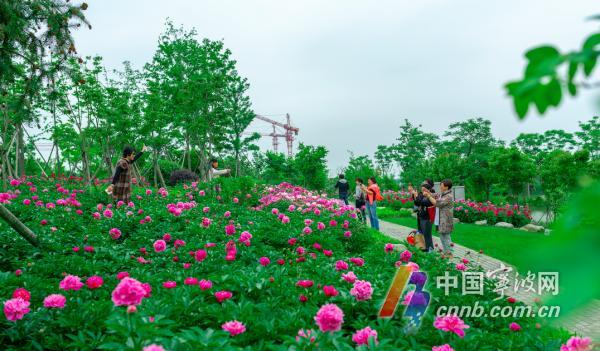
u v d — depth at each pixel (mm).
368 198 13891
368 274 5023
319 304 4070
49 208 8984
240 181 13688
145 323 2676
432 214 9852
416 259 5918
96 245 6410
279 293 4242
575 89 815
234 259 5508
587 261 648
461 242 12219
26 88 7586
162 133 23609
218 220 8711
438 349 3025
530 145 67438
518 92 784
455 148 58000
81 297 4039
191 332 2910
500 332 3967
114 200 10586
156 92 23078
